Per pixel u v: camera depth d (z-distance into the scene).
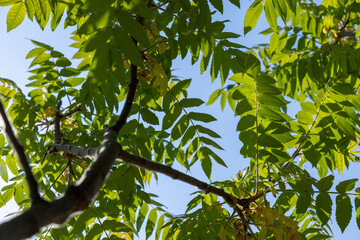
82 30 1.74
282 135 2.82
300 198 2.66
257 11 3.10
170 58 3.17
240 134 2.75
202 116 2.85
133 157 1.73
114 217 2.96
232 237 2.69
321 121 2.92
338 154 3.32
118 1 1.83
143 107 2.86
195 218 2.85
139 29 1.75
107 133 1.73
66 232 3.16
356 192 2.57
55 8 2.97
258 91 2.63
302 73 3.71
